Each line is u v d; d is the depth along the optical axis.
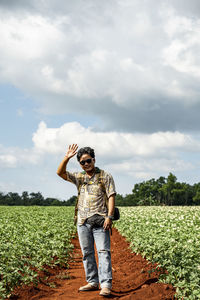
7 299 5.24
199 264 5.91
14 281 5.56
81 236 5.58
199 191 129.50
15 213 25.16
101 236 5.42
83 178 5.61
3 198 117.12
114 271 7.90
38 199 114.62
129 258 9.01
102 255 5.38
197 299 4.64
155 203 84.06
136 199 131.00
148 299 4.94
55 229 12.07
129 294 5.39
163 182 135.00
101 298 5.11
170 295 5.02
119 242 12.61
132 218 16.84
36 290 5.77
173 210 25.05
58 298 5.31
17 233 10.40
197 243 7.65
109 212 5.30
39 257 7.82
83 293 5.57
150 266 7.12
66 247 9.75
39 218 19.33
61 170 5.48
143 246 7.91
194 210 24.78
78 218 5.63
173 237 8.53
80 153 5.48
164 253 6.68
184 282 5.05
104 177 5.47
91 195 5.47
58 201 112.38
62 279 6.96
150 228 11.21
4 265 5.85
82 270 8.09
